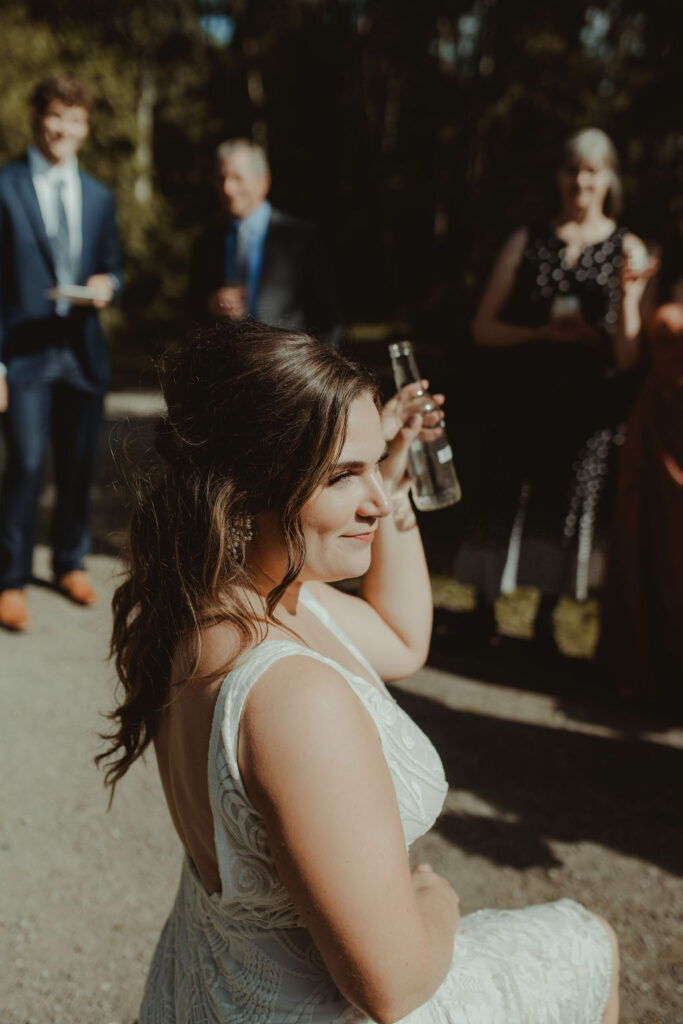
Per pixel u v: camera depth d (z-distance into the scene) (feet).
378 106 86.38
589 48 76.33
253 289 13.04
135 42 81.05
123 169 68.03
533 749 10.76
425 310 72.43
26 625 13.87
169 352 4.28
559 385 12.54
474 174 81.20
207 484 3.76
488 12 77.30
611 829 9.16
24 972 7.16
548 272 12.53
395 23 82.58
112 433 4.59
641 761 10.55
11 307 13.78
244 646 3.64
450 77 82.23
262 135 88.12
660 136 57.62
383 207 85.20
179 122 87.20
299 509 3.75
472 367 29.22
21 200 13.61
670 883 8.32
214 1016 4.00
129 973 7.17
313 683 3.39
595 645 12.74
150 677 4.16
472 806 9.52
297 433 3.67
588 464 12.66
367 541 3.97
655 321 11.20
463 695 12.17
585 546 12.82
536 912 4.68
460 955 4.24
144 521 4.17
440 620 14.84
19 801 9.50
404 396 5.18
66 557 15.14
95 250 14.40
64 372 14.12
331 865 3.27
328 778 3.27
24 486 13.74
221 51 90.22
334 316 13.41
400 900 3.36
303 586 4.82
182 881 4.52
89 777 9.98
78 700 11.70
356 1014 3.81
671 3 50.08
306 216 89.25
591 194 12.33
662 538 11.57
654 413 11.50
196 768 3.67
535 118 77.61
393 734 3.90
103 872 8.41
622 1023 6.63
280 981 3.81
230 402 3.73
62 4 76.54
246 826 3.43
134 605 4.30
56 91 13.43
